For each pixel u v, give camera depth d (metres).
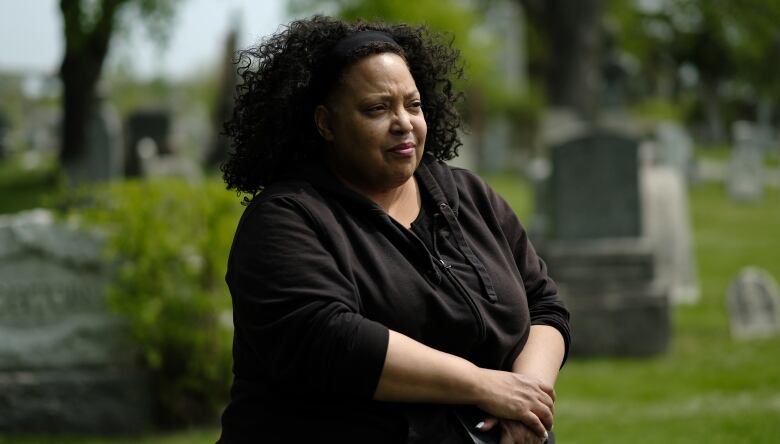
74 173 22.06
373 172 2.96
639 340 11.54
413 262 2.95
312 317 2.72
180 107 58.78
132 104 46.25
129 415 8.42
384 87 2.93
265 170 3.13
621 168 12.03
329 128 3.02
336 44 3.02
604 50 36.25
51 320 8.43
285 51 3.07
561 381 10.16
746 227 23.36
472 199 3.25
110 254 8.32
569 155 12.16
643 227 12.04
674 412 8.42
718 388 9.45
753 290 12.61
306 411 2.86
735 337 12.30
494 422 2.87
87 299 8.42
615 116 31.69
